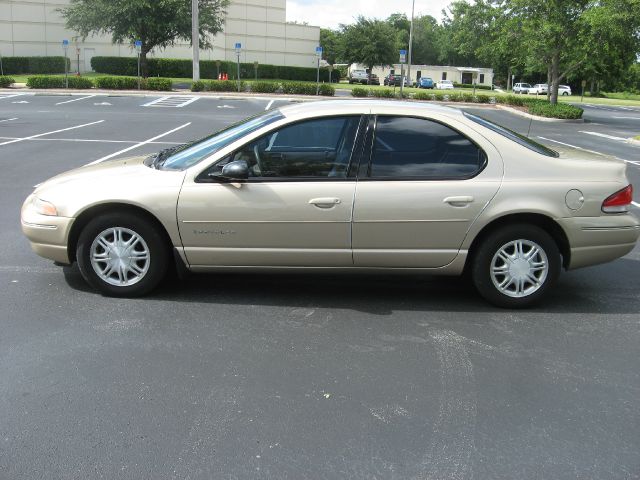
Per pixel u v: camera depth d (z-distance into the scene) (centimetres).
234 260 488
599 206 485
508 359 411
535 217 489
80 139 1563
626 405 355
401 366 396
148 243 491
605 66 3052
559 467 295
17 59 4691
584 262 498
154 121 2120
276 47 5947
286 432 319
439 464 295
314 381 374
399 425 328
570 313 498
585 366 404
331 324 463
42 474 282
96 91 3484
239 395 355
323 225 473
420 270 492
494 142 484
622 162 506
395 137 480
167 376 376
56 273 562
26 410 334
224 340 429
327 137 479
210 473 285
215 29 4466
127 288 500
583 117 3344
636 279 595
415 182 472
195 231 481
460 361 406
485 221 476
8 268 574
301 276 572
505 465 296
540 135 2267
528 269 494
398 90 4438
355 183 472
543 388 372
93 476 281
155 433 315
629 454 307
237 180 473
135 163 534
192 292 523
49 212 494
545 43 2980
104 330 440
